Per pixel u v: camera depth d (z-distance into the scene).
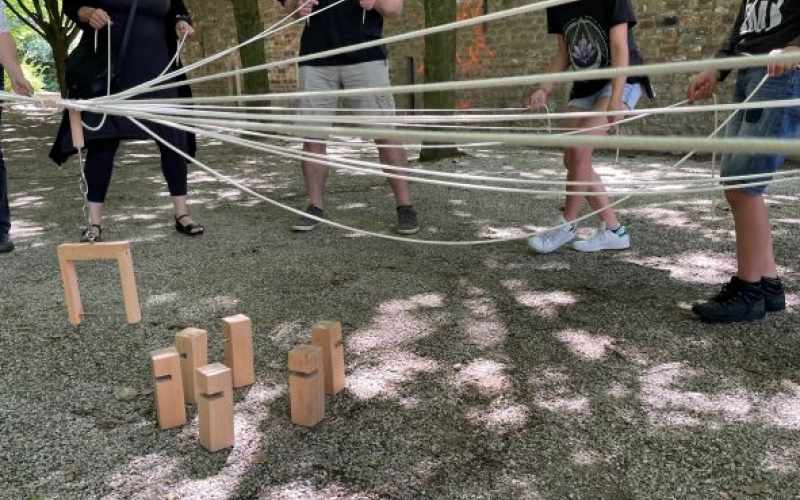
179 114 2.12
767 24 2.80
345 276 3.91
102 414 2.42
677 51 9.44
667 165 8.10
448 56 8.20
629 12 3.73
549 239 4.25
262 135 1.99
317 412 2.32
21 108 19.27
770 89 2.75
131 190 6.90
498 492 1.95
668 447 2.14
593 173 4.18
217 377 2.14
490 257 4.25
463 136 1.08
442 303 3.46
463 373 2.69
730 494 1.91
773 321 3.09
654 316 3.21
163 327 3.21
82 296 3.65
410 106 13.45
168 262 4.25
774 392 2.46
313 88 4.71
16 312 3.42
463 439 2.22
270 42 15.68
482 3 11.91
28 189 7.04
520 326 3.14
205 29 17.25
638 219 5.18
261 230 5.02
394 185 4.77
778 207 5.39
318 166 4.93
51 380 2.69
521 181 1.91
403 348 2.94
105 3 4.20
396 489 1.97
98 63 4.23
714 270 3.88
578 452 2.14
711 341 2.91
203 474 2.06
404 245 4.56
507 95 11.80
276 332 3.13
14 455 2.17
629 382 2.58
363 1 4.36
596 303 3.40
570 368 2.71
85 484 2.02
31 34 27.25
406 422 2.34
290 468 2.08
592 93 4.00
